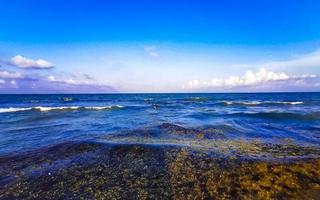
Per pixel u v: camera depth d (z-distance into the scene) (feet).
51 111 88.63
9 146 31.14
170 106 118.42
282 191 16.56
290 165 21.04
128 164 22.75
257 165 21.39
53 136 37.96
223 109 97.55
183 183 18.31
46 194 17.12
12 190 17.89
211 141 33.65
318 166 20.68
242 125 49.62
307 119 59.98
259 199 15.60
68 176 20.13
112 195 16.67
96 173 20.66
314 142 34.06
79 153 26.40
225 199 15.72
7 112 83.30
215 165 22.00
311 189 16.83
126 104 137.69
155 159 24.09
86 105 127.44
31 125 50.96
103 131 42.55
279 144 32.01
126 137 35.91
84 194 16.96
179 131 40.75
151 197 16.25
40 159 24.79
